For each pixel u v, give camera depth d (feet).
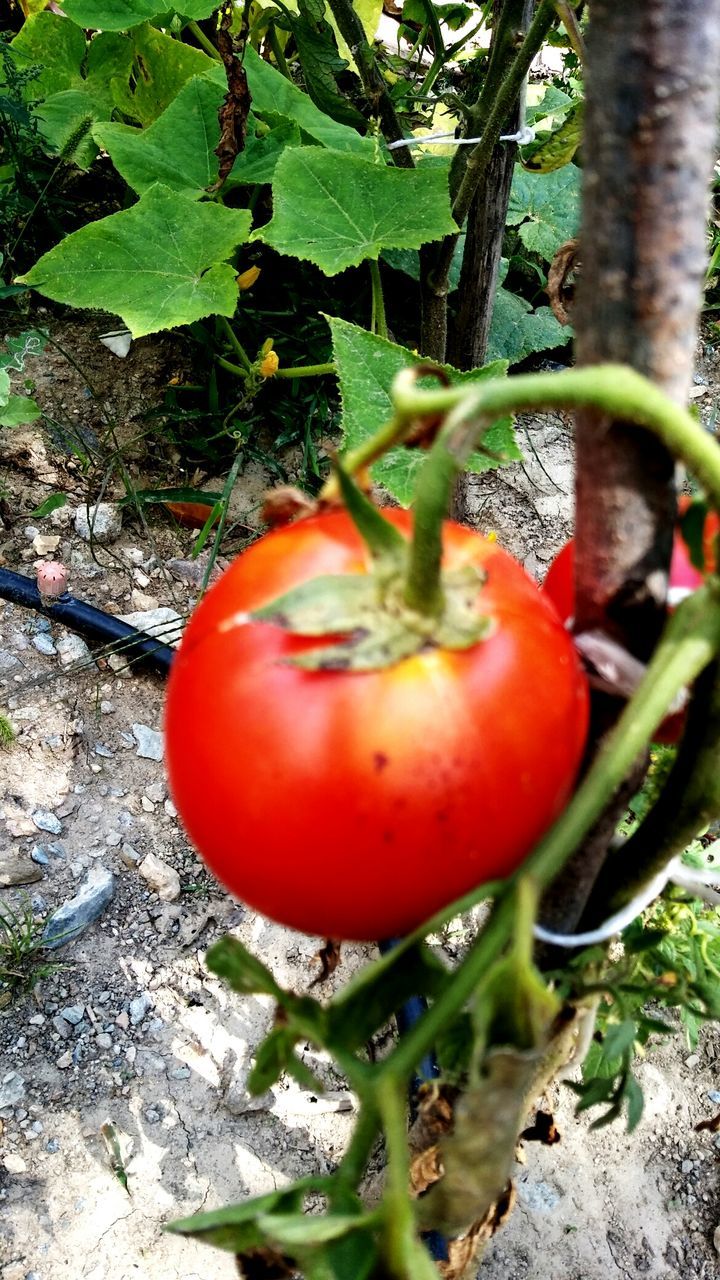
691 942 1.35
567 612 0.84
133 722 2.17
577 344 0.65
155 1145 1.67
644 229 0.60
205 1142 1.68
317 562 0.70
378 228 1.94
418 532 0.61
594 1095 0.87
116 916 1.91
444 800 0.63
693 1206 1.71
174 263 2.15
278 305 2.78
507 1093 0.63
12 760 2.07
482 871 0.66
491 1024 0.62
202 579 2.42
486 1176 0.67
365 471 0.79
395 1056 0.63
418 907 0.67
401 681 0.63
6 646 2.23
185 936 1.89
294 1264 0.69
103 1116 1.69
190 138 2.47
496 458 0.74
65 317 2.76
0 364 2.37
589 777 0.61
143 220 2.15
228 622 0.69
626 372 0.56
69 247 2.12
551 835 0.60
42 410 2.56
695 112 0.58
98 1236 1.58
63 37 2.79
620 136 0.59
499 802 0.64
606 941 0.89
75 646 2.25
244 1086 1.72
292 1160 1.68
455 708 0.63
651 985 0.87
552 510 2.63
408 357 1.15
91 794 2.06
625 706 0.71
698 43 0.56
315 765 0.63
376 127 2.64
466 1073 0.74
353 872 0.64
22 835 1.98
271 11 2.67
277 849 0.65
